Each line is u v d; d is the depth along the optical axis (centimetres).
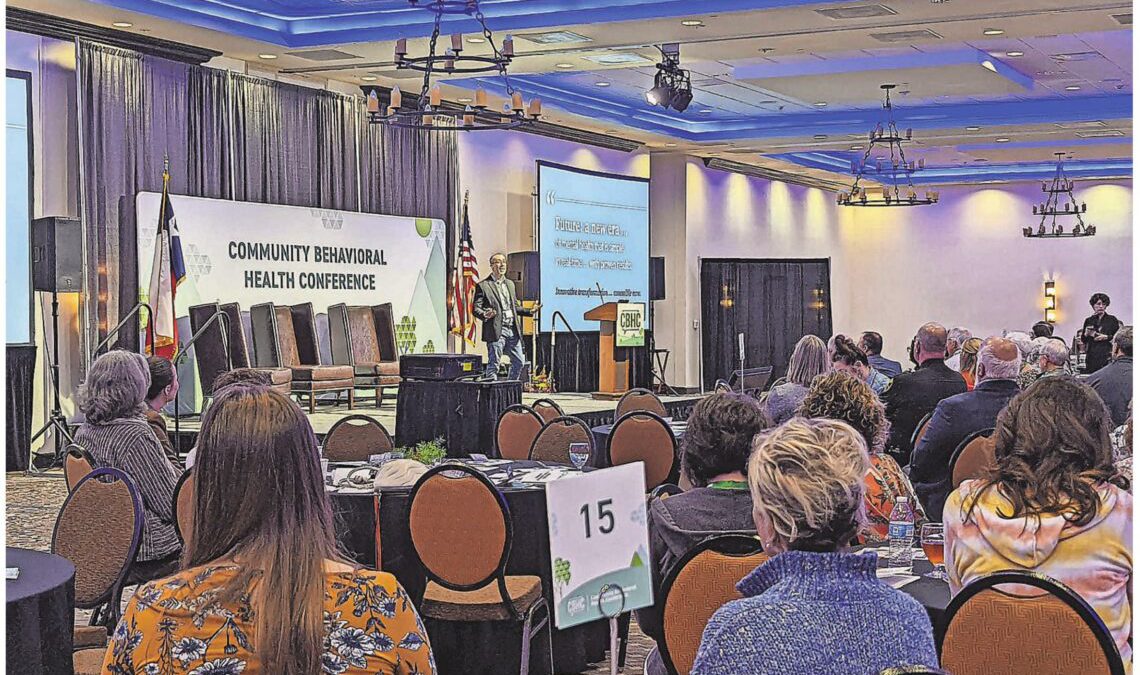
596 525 272
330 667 199
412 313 1451
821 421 219
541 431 745
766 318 2091
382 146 1414
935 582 351
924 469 593
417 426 1015
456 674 499
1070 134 1770
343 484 520
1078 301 2389
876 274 2545
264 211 1258
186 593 202
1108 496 301
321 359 1334
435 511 470
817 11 1021
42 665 337
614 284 1794
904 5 998
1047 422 306
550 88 1540
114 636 205
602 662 541
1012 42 1305
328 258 1337
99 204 1096
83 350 1090
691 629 325
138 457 502
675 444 764
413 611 209
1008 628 265
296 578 200
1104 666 258
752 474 211
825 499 202
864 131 1756
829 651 191
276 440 204
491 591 494
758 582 204
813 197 2397
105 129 1098
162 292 1143
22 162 1046
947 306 2494
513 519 513
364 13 1150
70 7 1019
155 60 1147
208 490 205
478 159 1587
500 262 1483
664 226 1991
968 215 2473
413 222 1451
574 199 1708
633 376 1772
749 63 1403
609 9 1059
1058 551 298
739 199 2133
